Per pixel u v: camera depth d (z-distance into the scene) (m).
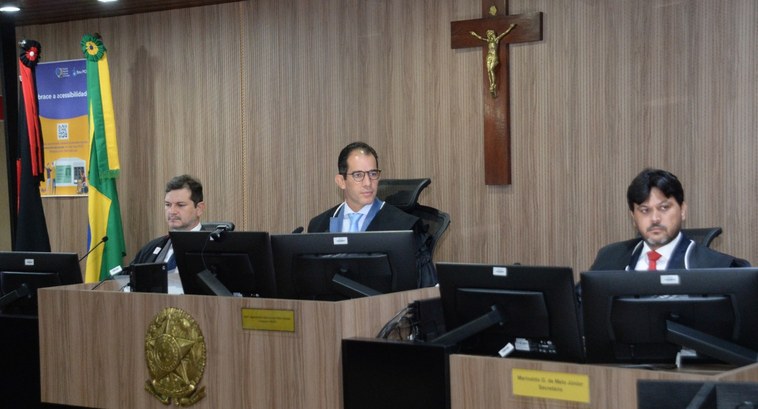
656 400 1.89
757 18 4.76
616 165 5.14
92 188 6.46
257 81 6.35
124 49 6.82
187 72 6.61
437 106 5.69
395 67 5.83
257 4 6.33
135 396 3.36
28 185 6.50
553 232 5.33
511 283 2.69
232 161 6.46
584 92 5.22
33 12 6.61
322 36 6.10
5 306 3.91
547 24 5.32
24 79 6.47
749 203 4.80
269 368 3.04
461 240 5.62
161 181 6.74
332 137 6.08
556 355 2.67
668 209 3.31
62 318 3.55
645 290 2.54
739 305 2.49
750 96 4.79
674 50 4.98
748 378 2.27
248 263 3.34
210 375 3.18
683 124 4.96
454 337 2.74
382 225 4.27
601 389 2.36
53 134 6.93
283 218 6.29
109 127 6.47
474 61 5.55
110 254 6.47
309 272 3.22
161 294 3.29
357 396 2.84
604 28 5.16
